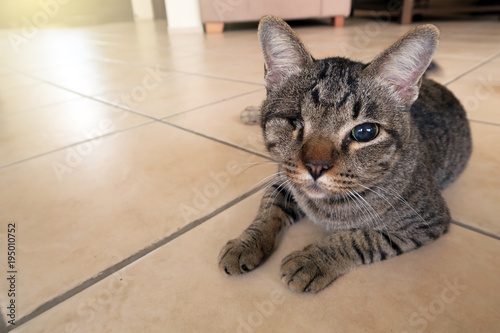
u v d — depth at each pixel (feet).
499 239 0.79
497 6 3.84
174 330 0.62
